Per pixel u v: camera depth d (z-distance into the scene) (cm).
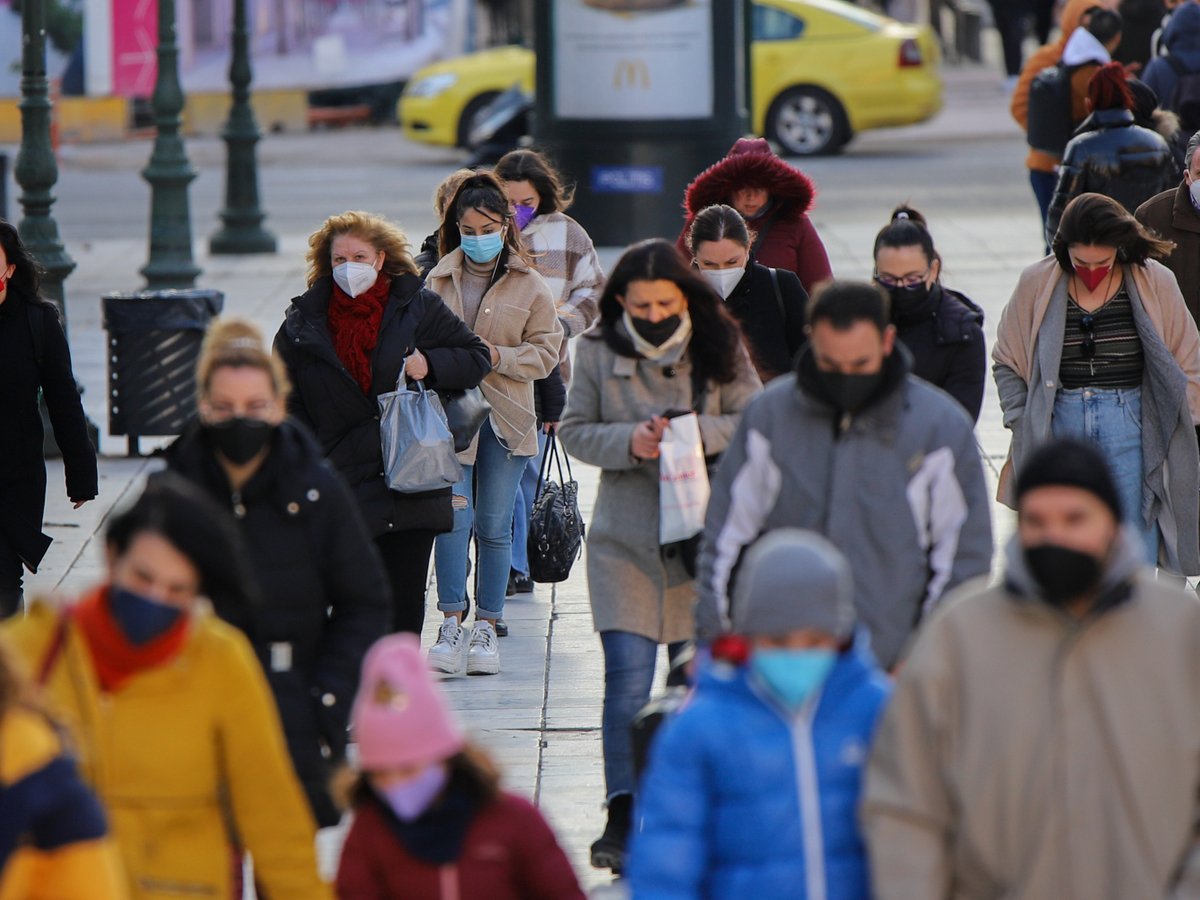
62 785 1184
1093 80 3559
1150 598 1383
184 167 5969
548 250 3241
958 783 1374
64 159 10238
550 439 2966
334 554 1731
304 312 2486
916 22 13225
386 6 11438
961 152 9562
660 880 1383
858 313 1673
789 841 1388
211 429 1702
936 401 1727
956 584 1708
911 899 1358
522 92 8456
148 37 10825
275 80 11356
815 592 1358
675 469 1995
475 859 1418
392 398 2459
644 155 6494
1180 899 1361
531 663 2900
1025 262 6238
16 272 2658
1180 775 1361
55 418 2720
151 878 1407
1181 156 3831
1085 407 2572
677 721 1412
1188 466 2569
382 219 2509
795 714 1397
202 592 1402
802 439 1730
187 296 4219
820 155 9338
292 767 1688
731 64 6494
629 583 2064
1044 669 1368
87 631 1377
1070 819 1358
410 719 1373
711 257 2384
